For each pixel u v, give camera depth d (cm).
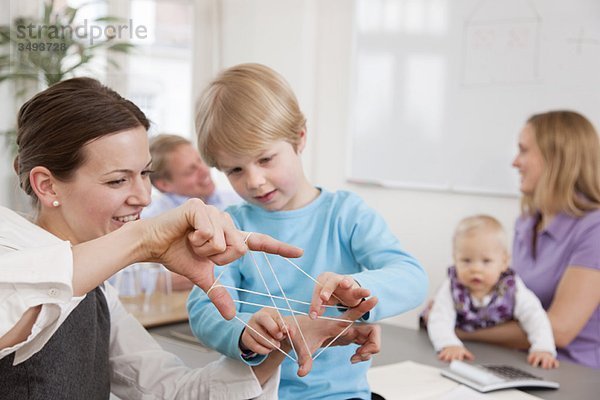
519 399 116
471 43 264
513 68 253
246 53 335
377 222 107
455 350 147
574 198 191
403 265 95
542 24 243
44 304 60
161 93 250
